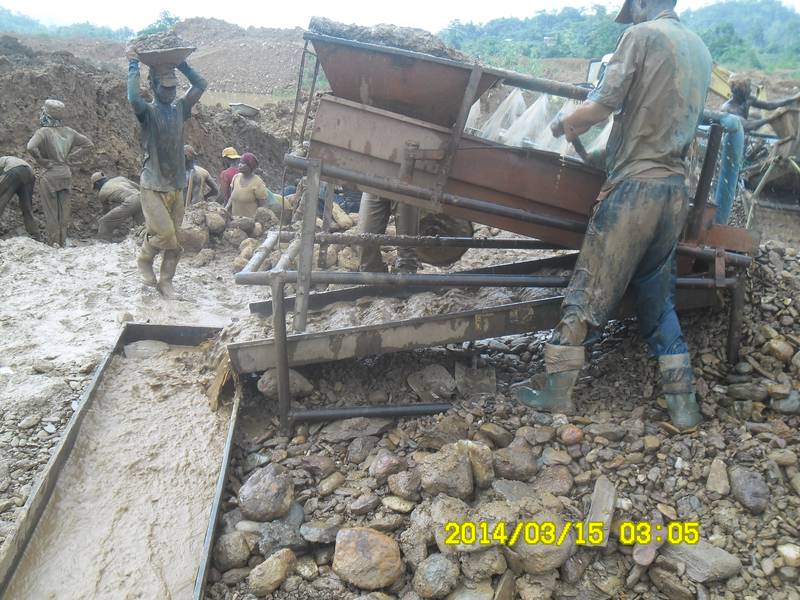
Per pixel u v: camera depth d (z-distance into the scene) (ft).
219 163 45.91
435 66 10.88
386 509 10.48
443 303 14.46
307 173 11.59
